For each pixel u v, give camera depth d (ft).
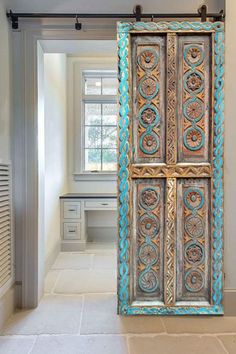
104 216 13.92
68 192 13.64
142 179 6.73
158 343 5.54
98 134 14.15
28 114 7.05
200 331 6.00
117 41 6.59
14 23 6.89
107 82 14.05
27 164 7.09
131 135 6.66
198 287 6.79
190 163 6.68
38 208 7.22
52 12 7.04
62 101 12.47
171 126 6.64
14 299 6.86
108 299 7.50
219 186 6.68
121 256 6.69
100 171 14.02
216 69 6.57
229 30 6.65
